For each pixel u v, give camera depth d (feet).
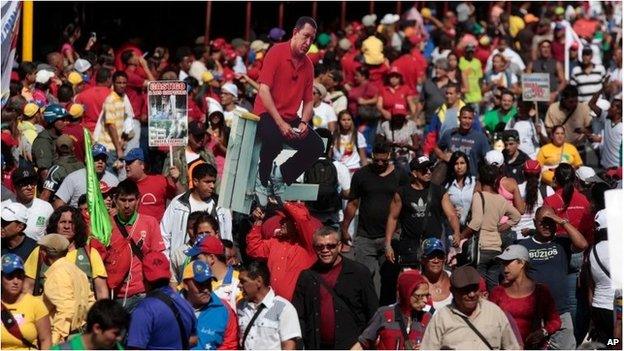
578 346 99.45
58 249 87.25
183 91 110.42
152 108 110.11
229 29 204.64
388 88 160.76
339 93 155.43
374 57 171.53
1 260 82.07
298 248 92.17
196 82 154.61
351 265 87.71
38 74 137.39
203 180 100.94
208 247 87.25
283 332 83.05
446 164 115.03
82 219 89.92
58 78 146.10
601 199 105.60
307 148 103.55
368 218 109.29
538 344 89.30
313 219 92.43
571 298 99.40
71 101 134.31
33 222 100.53
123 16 191.21
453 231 106.11
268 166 102.89
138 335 77.25
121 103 133.08
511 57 182.39
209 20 182.50
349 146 136.15
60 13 179.83
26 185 100.17
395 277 106.83
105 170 111.24
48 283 85.10
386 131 140.56
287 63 102.47
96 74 147.64
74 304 85.46
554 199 105.91
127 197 94.43
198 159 115.44
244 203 99.86
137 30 192.44
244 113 99.14
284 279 91.40
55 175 110.22
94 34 164.55
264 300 83.15
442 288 90.94
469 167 115.44
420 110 165.27
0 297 81.87
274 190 103.14
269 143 102.63
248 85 157.89
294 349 83.15
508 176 122.11
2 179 111.55
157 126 110.22
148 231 95.09
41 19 178.50
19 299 82.07
